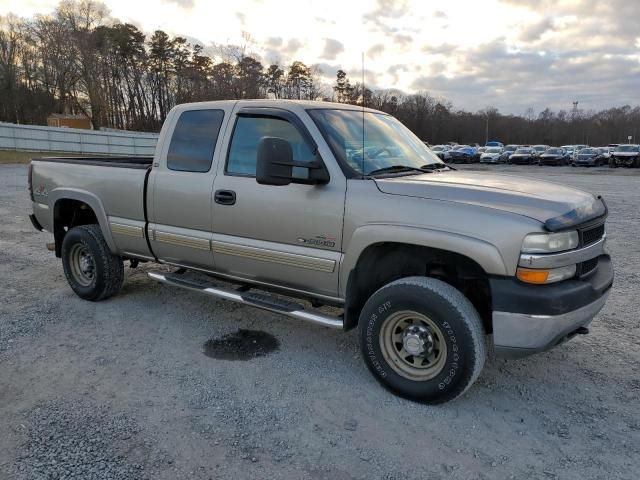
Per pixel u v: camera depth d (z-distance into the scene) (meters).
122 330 4.61
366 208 3.39
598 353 4.17
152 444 2.91
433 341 3.28
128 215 4.82
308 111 3.80
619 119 109.06
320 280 3.69
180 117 4.52
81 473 2.65
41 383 3.61
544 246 2.93
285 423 3.15
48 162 5.57
